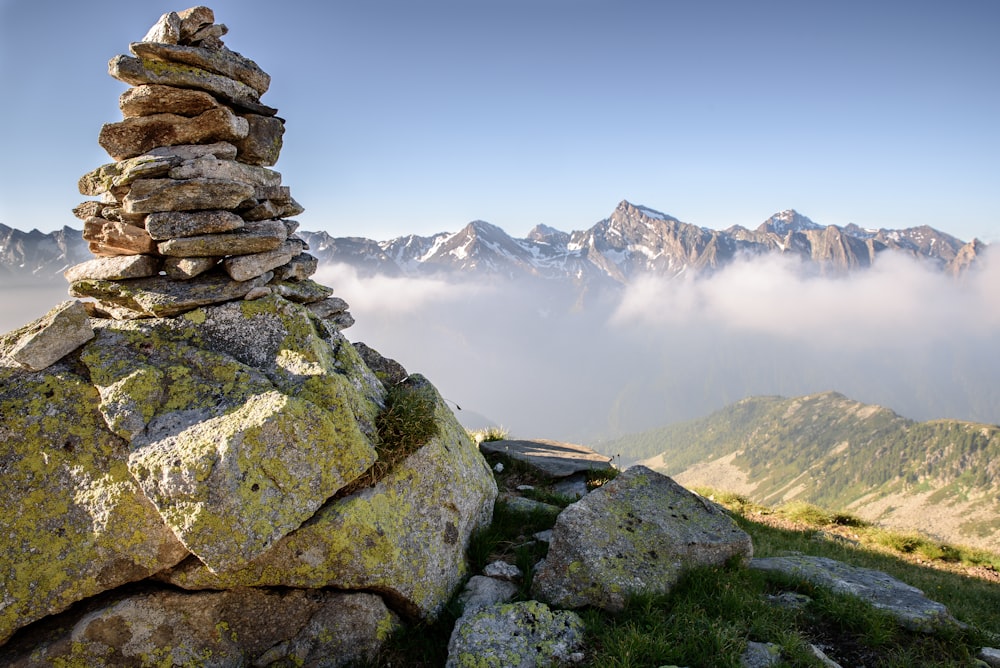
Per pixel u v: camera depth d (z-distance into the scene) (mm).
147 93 9516
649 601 8875
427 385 12086
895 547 20266
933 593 13508
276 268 11453
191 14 9820
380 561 8406
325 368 9086
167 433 7805
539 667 7578
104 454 7805
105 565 7523
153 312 9211
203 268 9578
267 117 11086
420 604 8750
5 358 8320
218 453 7355
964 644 8641
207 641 7805
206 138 10055
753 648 7988
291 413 7832
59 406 7957
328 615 8281
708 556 10055
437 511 9547
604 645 7961
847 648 8461
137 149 10031
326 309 13117
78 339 8531
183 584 7715
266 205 10406
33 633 7434
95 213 10375
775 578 10359
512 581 9906
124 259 9703
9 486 7500
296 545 8031
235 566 7273
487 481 11703
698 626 8375
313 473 7926
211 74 9891
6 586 7215
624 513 10391
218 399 8273
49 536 7469
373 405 10039
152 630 7605
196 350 8891
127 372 8336
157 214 9352
